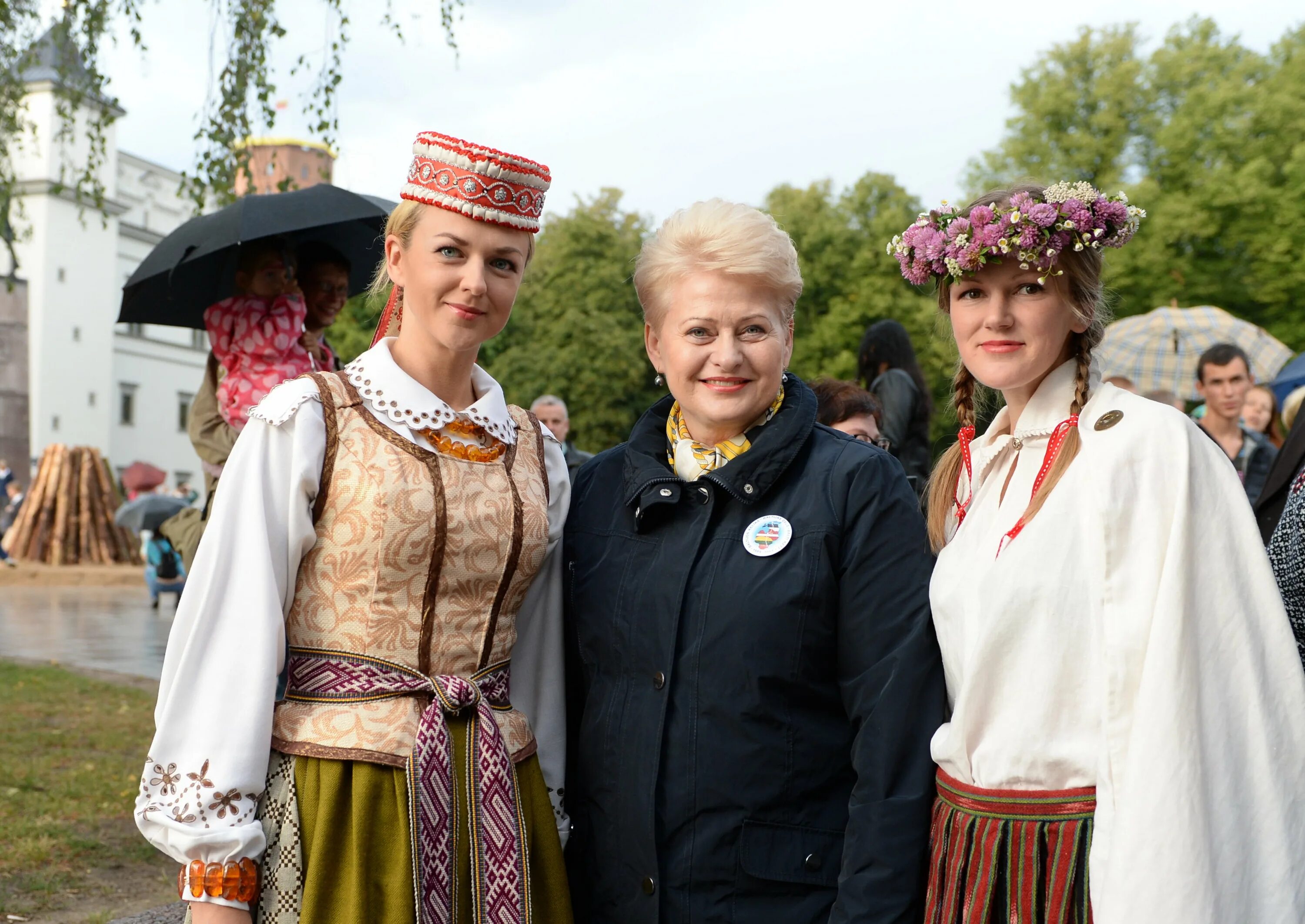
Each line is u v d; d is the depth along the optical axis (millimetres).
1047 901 1602
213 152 6160
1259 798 1557
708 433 2031
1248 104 22469
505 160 1860
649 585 1951
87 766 5645
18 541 23344
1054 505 1697
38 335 34719
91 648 11227
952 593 1779
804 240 27922
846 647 1869
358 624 1804
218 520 1774
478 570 1882
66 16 6410
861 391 3385
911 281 1955
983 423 2133
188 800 1679
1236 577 1610
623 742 1926
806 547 1872
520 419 2096
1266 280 21234
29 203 34438
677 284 1961
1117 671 1595
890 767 1784
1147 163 23281
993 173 24266
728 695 1853
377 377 1890
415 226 1908
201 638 1734
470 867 1785
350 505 1808
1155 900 1475
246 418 3736
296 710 1799
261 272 3896
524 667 2086
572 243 30203
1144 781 1518
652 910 1864
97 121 7227
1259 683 1579
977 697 1688
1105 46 23594
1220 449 1688
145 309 4301
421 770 1748
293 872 1726
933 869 1742
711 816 1849
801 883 1838
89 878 4070
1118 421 1702
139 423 38812
